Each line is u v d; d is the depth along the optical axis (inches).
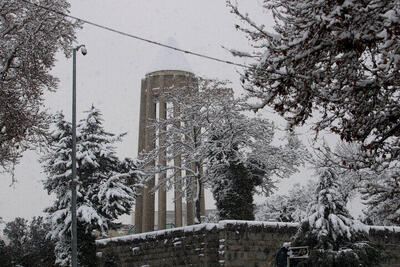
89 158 1223.5
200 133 1583.4
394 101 422.0
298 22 390.0
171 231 1136.8
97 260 1268.5
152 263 1173.1
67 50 939.3
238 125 1416.1
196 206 1446.9
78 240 1194.6
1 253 1499.8
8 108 847.7
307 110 423.8
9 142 879.1
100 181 1261.1
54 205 1262.3
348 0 355.6
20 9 864.3
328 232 872.3
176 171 1571.1
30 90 885.8
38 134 900.0
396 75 393.7
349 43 370.6
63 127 1262.3
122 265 1251.2
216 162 1368.1
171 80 1972.2
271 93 421.7
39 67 885.8
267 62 404.2
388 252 1128.2
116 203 1216.2
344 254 842.8
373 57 395.2
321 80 410.3
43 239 1519.4
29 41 853.2
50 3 871.1
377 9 357.4
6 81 866.1
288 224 1055.6
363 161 463.5
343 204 901.2
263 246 1013.8
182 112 1583.4
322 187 913.5
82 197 1230.3
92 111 1306.6
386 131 433.7
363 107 413.4
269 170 1444.4
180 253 1103.0
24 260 1525.6
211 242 1031.6
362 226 895.7
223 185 1305.4
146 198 1886.1
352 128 424.5
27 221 1605.6
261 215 1936.5
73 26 916.6
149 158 1615.4
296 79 411.2
